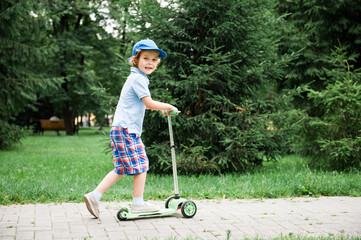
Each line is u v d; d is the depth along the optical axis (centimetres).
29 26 1282
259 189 537
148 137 739
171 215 406
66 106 2431
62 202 468
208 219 390
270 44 748
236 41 714
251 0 696
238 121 703
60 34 2352
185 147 679
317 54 993
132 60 407
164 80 690
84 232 338
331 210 434
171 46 723
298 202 482
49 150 1305
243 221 382
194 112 743
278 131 718
